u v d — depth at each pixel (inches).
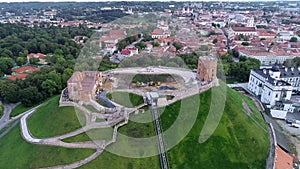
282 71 6225.4
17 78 6471.5
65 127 3348.9
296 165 3656.5
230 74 7313.0
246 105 4569.4
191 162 3107.8
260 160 3376.0
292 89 5625.0
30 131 3671.3
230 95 4389.8
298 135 4549.7
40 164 2992.1
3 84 5841.5
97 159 2962.6
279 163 3385.8
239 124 3715.6
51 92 5787.4
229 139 3442.4
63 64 7042.3
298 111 5310.0
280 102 5334.6
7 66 7568.9
